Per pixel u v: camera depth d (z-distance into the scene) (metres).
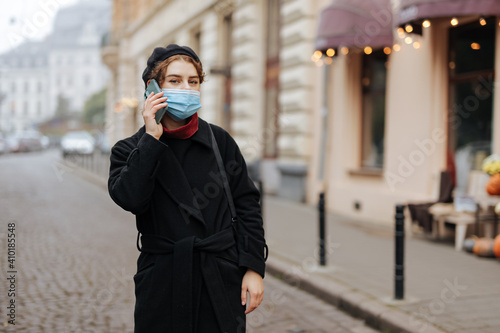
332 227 8.82
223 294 1.97
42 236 7.99
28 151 34.41
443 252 6.90
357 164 10.46
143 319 1.94
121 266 6.30
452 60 8.23
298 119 11.58
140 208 1.92
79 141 27.11
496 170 6.73
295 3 11.59
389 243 7.51
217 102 15.84
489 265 6.19
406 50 8.84
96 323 4.30
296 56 11.57
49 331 4.07
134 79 23.05
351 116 10.45
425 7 6.98
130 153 1.98
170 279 1.93
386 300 4.78
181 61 2.01
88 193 14.07
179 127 2.05
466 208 7.20
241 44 14.09
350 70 10.39
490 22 7.38
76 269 6.08
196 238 1.96
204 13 16.34
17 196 12.67
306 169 11.52
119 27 24.88
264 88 13.68
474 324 4.13
